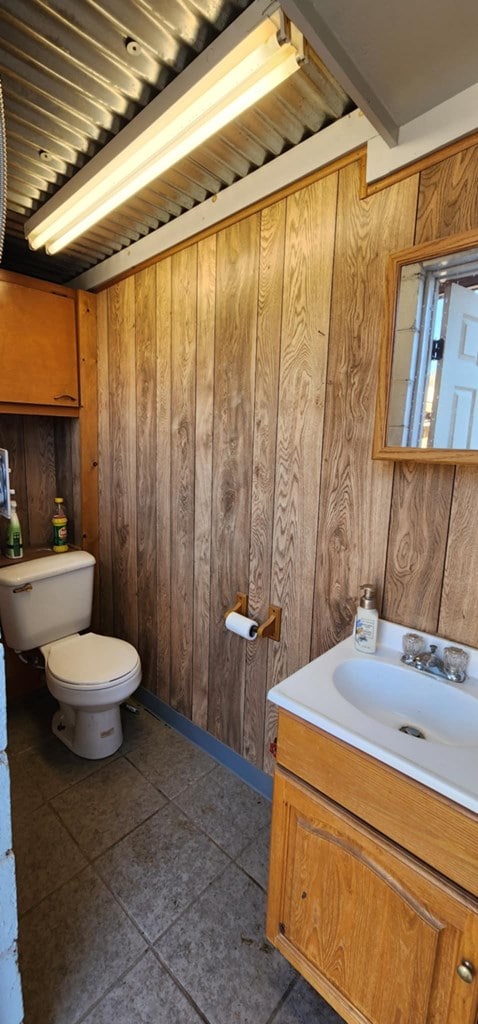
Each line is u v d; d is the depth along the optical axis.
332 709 0.92
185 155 1.21
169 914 1.27
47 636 2.14
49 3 0.91
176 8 0.93
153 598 2.14
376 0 0.74
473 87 0.93
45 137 1.36
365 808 0.85
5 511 1.48
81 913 1.26
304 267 1.32
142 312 1.98
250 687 1.70
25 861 1.41
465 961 0.72
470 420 0.96
